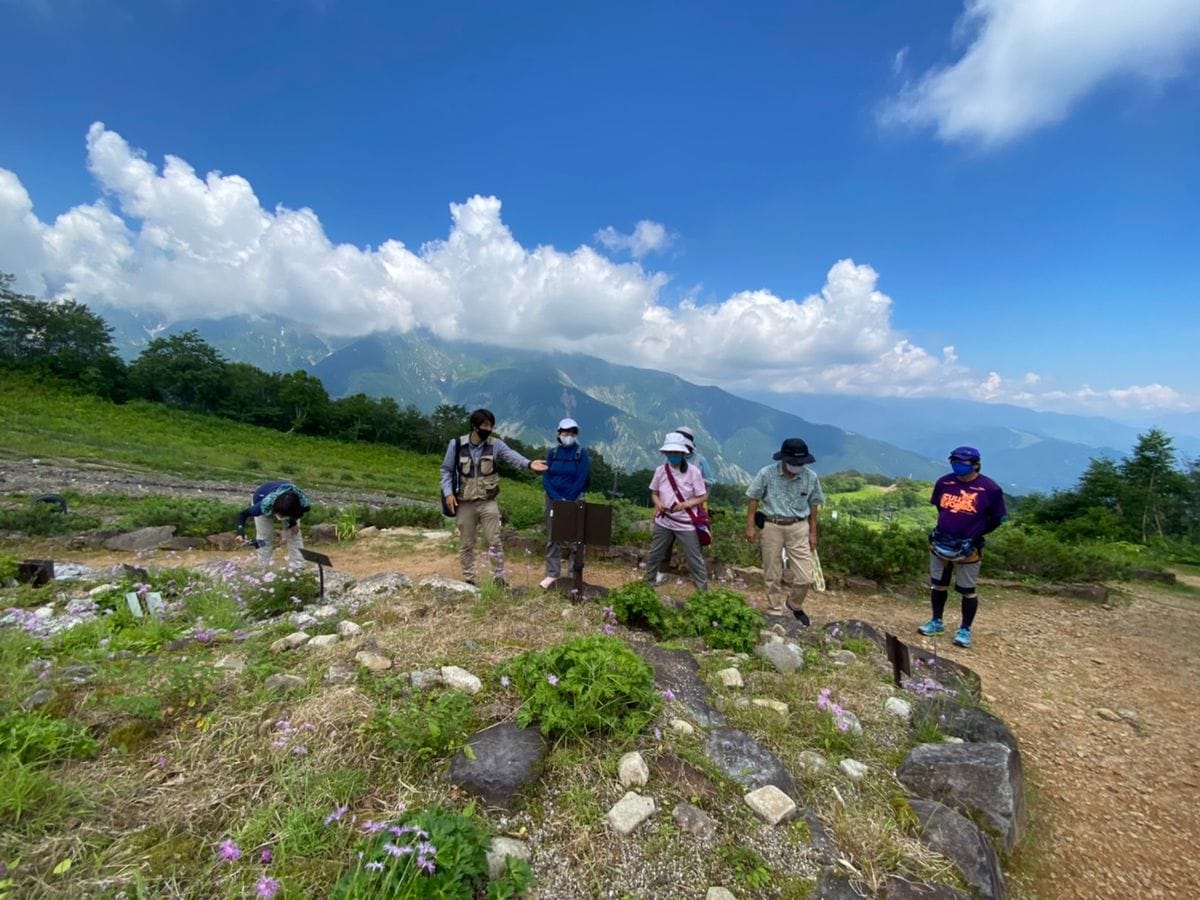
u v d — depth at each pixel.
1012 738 3.45
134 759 2.46
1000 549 10.27
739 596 5.06
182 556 8.59
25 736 2.38
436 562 8.79
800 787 2.70
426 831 1.97
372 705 2.86
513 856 2.05
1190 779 3.82
